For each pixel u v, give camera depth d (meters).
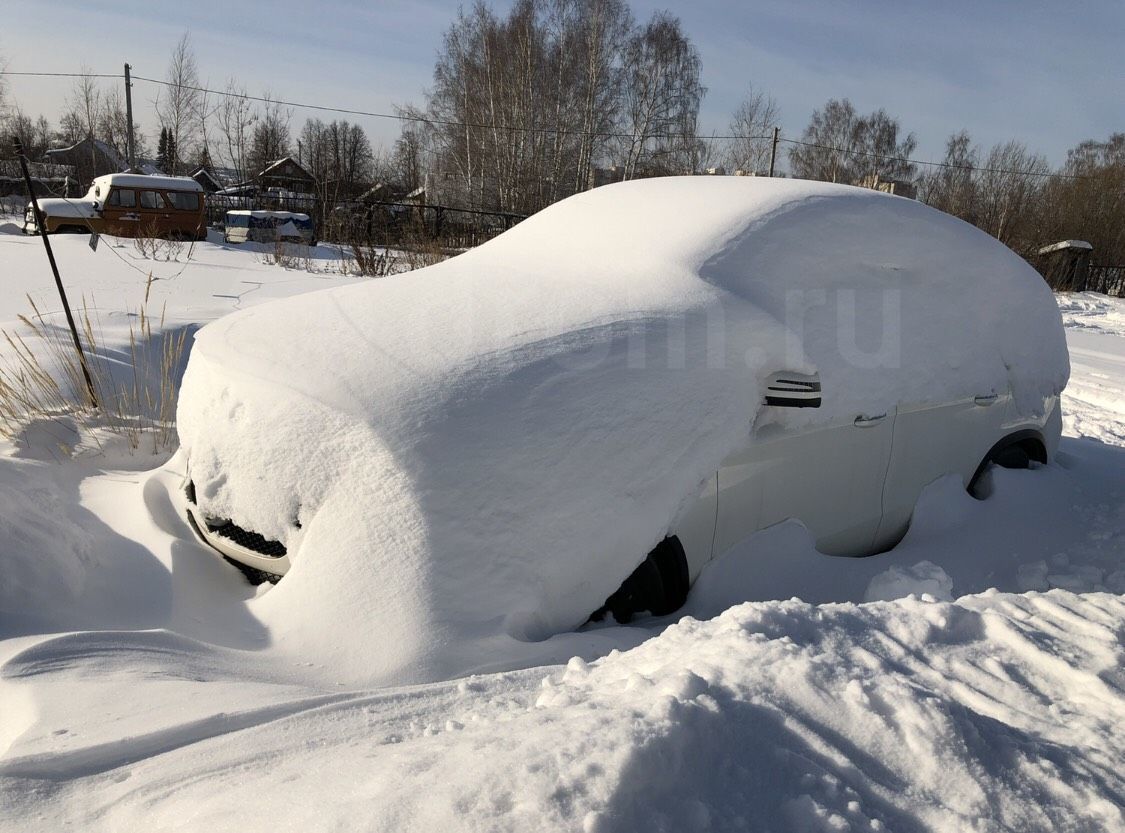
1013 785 1.75
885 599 3.31
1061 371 4.67
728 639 2.25
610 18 39.47
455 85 40.16
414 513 2.56
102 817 1.74
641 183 4.64
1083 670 2.32
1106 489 4.66
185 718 2.06
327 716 2.08
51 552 2.96
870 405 3.60
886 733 1.85
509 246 4.31
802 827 1.57
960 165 43.50
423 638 2.46
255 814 1.63
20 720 2.12
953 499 4.02
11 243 17.44
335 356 2.94
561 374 2.86
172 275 12.94
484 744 1.75
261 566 2.87
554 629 2.74
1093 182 40.22
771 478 3.29
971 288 4.22
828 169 57.91
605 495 2.78
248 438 2.85
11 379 4.85
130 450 4.41
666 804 1.57
